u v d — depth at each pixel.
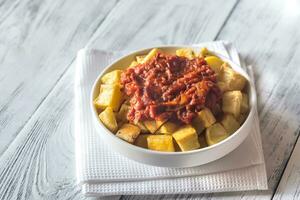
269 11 0.95
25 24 0.94
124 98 0.72
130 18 0.95
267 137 0.75
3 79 0.84
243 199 0.68
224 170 0.70
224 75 0.73
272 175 0.71
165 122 0.68
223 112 0.71
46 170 0.72
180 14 0.96
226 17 0.95
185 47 0.78
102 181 0.69
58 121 0.78
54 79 0.85
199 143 0.69
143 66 0.72
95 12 0.96
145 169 0.69
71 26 0.94
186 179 0.69
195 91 0.69
